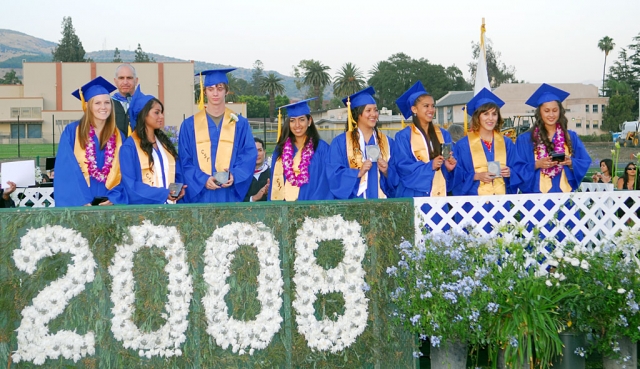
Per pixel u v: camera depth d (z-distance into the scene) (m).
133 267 4.93
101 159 5.95
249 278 5.06
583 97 60.56
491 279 5.18
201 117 6.61
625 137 36.28
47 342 4.82
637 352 5.68
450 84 89.62
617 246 5.52
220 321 5.00
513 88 51.59
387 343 5.30
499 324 5.05
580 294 5.23
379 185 6.70
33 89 54.16
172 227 4.98
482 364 5.63
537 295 5.18
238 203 5.09
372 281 5.29
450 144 6.39
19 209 4.83
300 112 6.70
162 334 4.93
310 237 5.18
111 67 55.00
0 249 4.80
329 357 5.19
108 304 4.90
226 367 5.01
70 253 4.88
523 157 7.07
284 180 6.89
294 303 5.13
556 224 5.85
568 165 6.87
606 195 5.89
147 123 6.04
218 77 6.58
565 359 5.21
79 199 5.72
